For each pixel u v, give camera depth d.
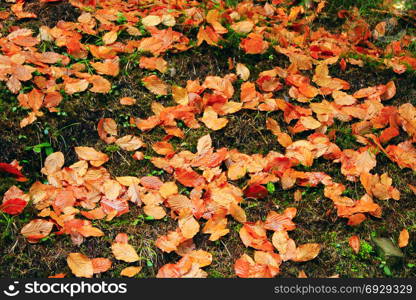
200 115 2.23
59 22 2.33
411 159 2.20
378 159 2.21
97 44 2.31
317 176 2.14
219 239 2.05
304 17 2.58
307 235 2.08
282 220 2.07
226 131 2.21
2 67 2.19
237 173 2.13
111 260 2.01
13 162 2.09
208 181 2.11
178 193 2.10
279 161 2.14
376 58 2.42
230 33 2.38
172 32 2.34
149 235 2.05
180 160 2.14
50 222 2.02
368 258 2.04
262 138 2.21
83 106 2.20
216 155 2.14
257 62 2.35
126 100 2.22
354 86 2.36
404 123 2.26
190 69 2.31
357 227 2.09
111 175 2.13
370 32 2.55
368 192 2.13
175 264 2.00
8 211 2.03
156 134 2.20
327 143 2.19
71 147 2.15
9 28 2.30
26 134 2.13
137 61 2.29
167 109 2.21
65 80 2.21
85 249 2.02
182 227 2.03
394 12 2.65
